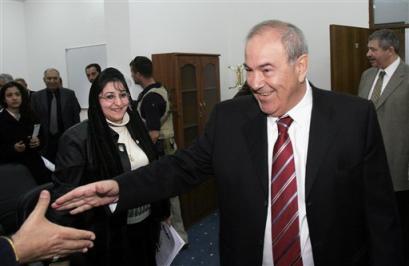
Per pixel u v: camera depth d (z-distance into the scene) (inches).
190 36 170.4
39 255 39.3
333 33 139.6
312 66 182.4
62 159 66.8
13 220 83.9
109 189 47.6
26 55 277.7
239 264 45.6
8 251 36.6
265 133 46.2
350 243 44.5
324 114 45.1
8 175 86.9
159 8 153.4
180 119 142.3
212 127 50.1
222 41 192.1
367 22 170.6
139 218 69.7
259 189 44.4
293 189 44.1
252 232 44.6
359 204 44.9
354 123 44.4
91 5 244.5
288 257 44.2
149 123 114.8
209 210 163.3
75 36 254.4
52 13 262.2
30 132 118.5
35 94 177.8
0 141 115.0
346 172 43.5
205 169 51.3
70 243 40.9
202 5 177.6
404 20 167.5
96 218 63.9
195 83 153.0
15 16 268.5
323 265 43.3
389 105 100.5
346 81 145.3
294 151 45.2
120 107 70.0
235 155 46.3
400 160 100.7
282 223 44.1
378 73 106.4
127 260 66.9
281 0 185.5
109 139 68.4
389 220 45.1
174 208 125.5
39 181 118.6
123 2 141.8
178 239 72.0
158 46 153.4
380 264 43.9
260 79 41.3
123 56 144.3
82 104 257.0
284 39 40.8
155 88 119.0
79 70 255.3
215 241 135.6
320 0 178.2
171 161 51.1
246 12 192.9
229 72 197.5
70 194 46.6
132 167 70.8
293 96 43.8
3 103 117.3
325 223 42.9
